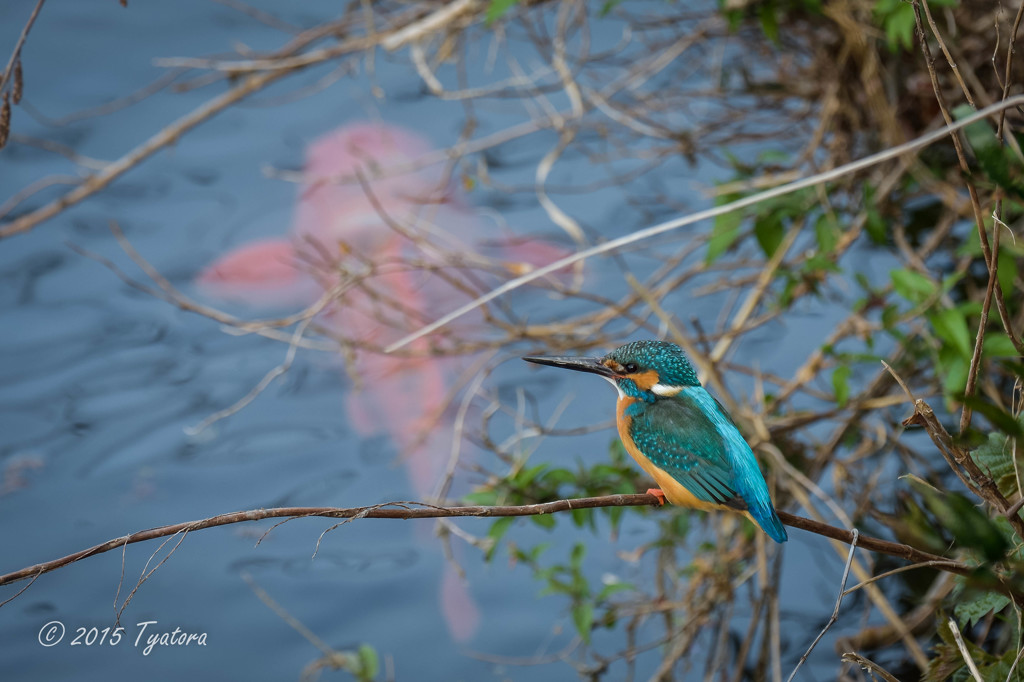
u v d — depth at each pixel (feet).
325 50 44.39
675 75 52.80
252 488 37.65
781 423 34.22
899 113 39.91
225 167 53.57
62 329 45.16
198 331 45.11
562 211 48.73
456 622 33.14
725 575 32.30
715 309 43.24
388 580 34.68
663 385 26.37
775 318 41.70
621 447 34.06
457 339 37.27
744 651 31.58
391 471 38.19
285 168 53.06
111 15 64.49
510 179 50.98
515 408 40.52
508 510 19.74
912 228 41.70
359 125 55.83
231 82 48.80
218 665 31.48
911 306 37.50
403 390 42.04
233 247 48.34
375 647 32.04
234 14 64.54
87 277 47.67
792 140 47.11
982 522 15.35
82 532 35.76
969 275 38.14
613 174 49.67
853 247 44.16
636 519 37.45
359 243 47.67
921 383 35.42
